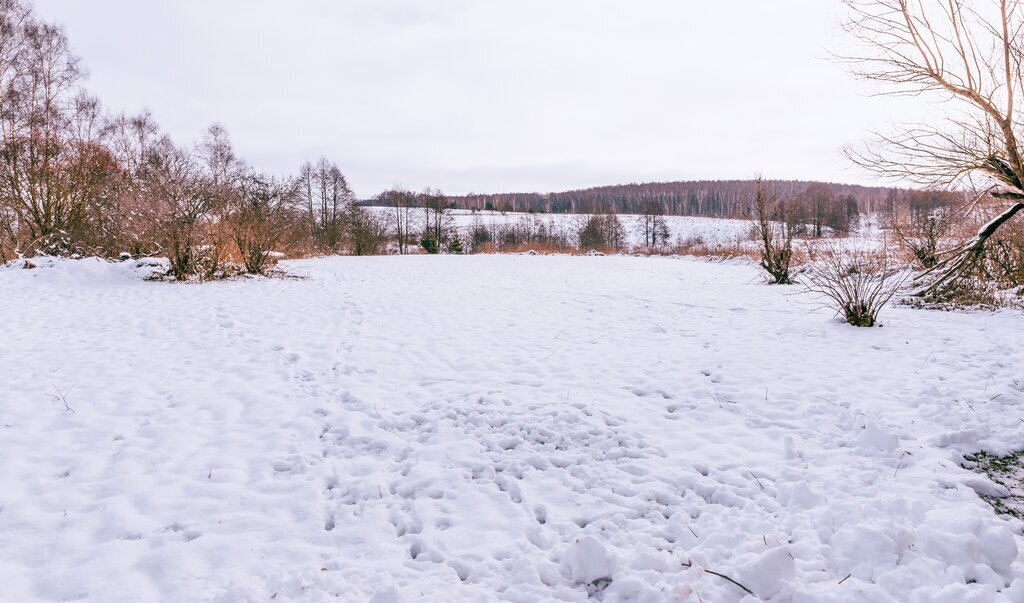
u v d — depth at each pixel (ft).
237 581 9.01
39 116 59.26
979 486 11.31
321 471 12.93
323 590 8.67
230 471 12.84
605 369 20.53
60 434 14.62
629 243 212.64
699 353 22.39
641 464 13.01
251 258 50.60
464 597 8.51
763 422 15.25
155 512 11.10
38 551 9.75
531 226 214.07
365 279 51.80
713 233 223.51
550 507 11.30
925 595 7.68
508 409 16.49
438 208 185.68
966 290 32.24
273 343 24.73
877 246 43.09
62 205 56.75
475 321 30.09
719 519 10.51
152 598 8.64
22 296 36.01
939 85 27.68
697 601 8.02
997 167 28.04
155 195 45.65
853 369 19.48
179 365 21.11
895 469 12.06
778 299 37.58
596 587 8.82
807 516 10.22
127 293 38.40
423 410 16.60
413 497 11.91
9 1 59.41
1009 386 16.99
